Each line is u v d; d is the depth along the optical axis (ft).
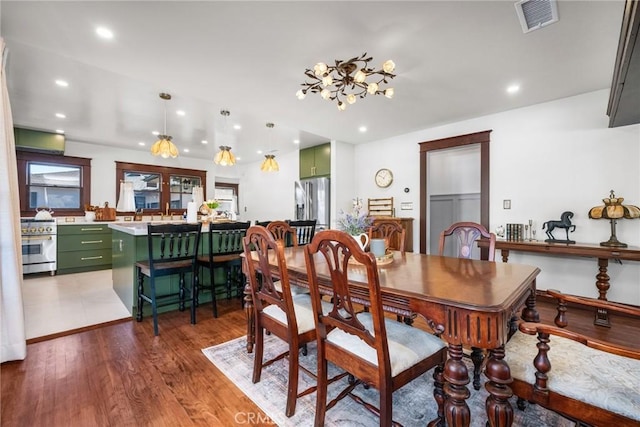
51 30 6.27
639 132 8.95
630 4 4.21
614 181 9.34
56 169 16.20
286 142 17.44
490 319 3.12
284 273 4.50
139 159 19.22
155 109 11.66
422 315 3.59
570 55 7.35
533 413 4.68
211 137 16.28
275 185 22.07
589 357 3.72
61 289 12.07
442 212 16.02
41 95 10.21
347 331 3.84
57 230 14.76
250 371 5.95
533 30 6.32
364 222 6.64
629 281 9.19
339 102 7.73
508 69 8.09
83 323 8.46
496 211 11.72
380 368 3.53
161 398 5.08
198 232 8.70
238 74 8.36
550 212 10.51
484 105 10.84
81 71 8.46
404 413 4.68
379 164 16.10
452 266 5.54
